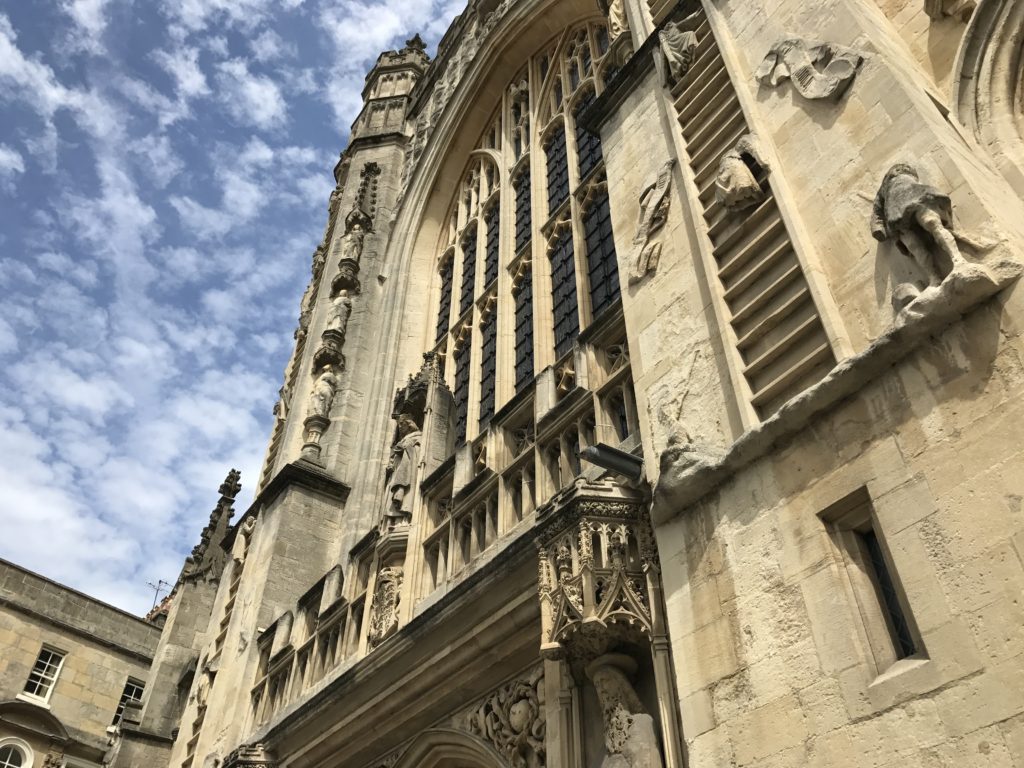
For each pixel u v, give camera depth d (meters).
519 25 23.66
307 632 14.02
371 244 24.47
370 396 20.19
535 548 8.44
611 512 7.78
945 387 5.54
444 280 22.81
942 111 7.62
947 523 5.15
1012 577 4.68
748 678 5.86
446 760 9.97
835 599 5.57
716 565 6.55
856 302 6.82
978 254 5.76
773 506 6.32
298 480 17.80
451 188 24.86
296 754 11.77
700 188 9.55
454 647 9.38
